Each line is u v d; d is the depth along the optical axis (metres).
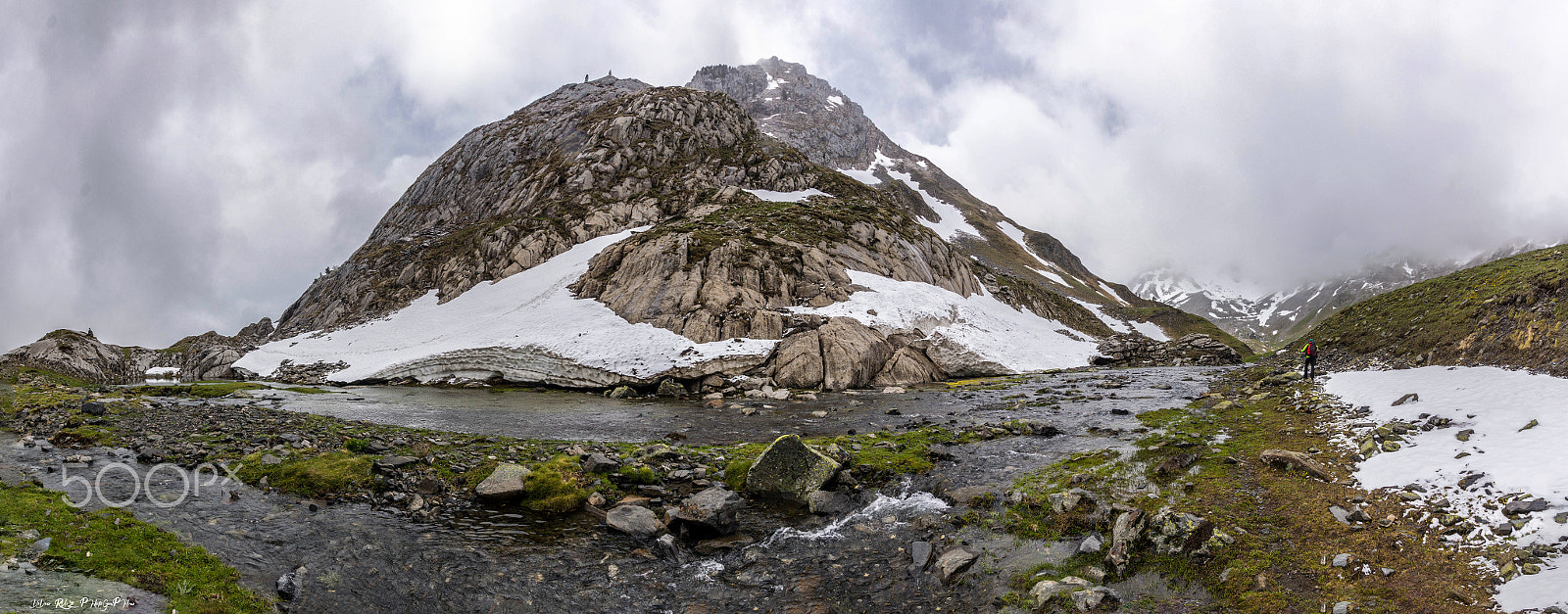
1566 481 12.61
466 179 135.62
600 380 49.28
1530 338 22.89
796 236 77.81
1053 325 92.88
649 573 13.92
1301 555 12.55
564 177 109.44
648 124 120.50
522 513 17.16
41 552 11.52
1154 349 71.69
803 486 18.84
